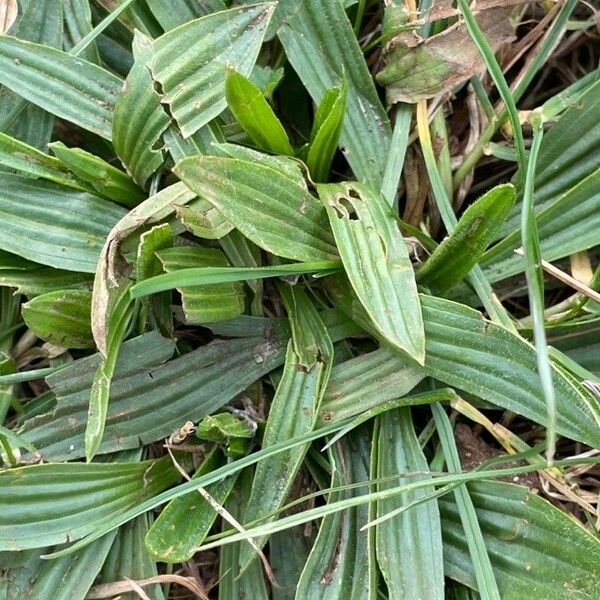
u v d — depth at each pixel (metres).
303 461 0.37
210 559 0.38
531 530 0.34
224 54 0.36
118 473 0.36
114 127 0.36
